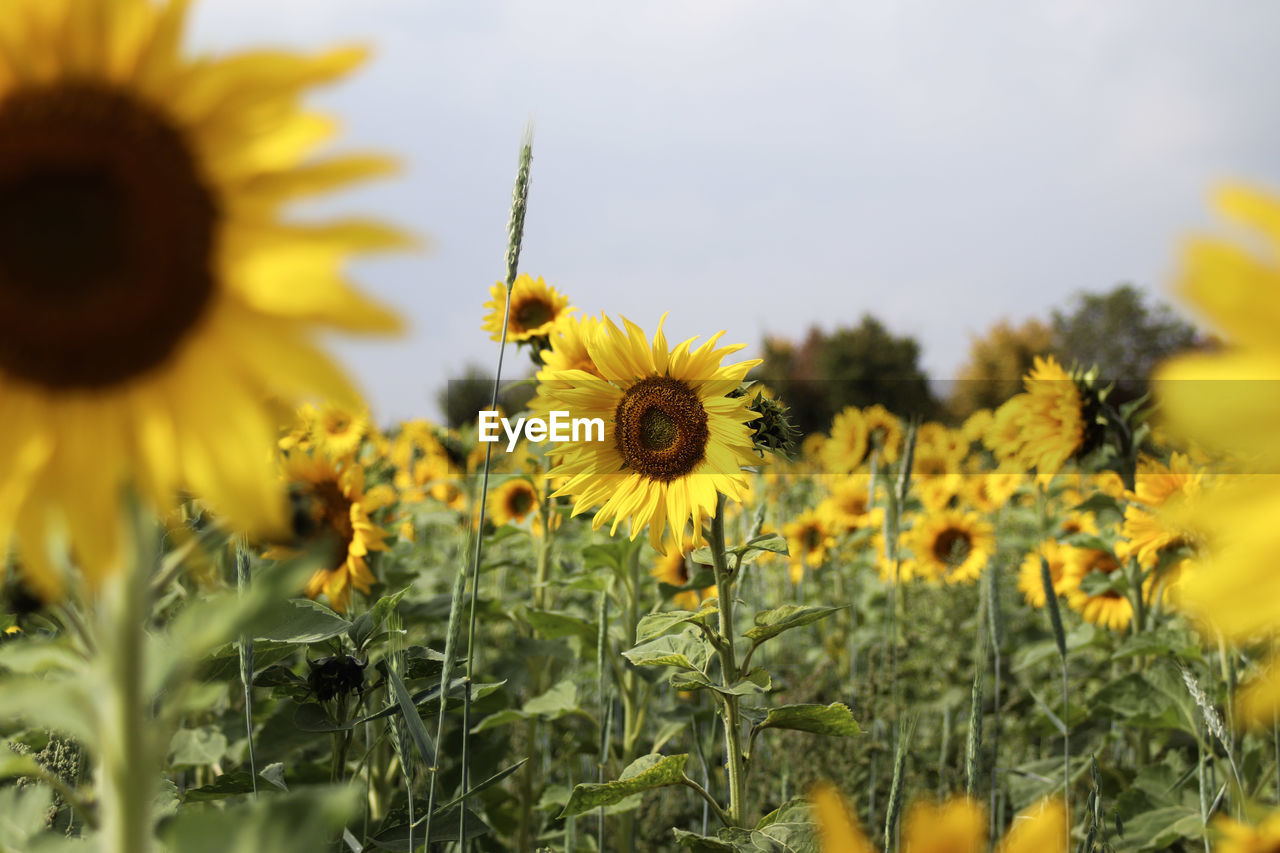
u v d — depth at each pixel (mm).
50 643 1602
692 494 3861
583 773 5980
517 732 5465
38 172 1379
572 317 5227
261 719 4625
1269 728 4289
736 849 3104
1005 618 7609
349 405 1354
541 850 3840
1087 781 5352
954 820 1104
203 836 1178
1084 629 6750
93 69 1382
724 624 3652
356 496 4469
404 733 2771
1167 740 5543
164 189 1385
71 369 1383
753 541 3676
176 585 3393
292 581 1180
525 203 2943
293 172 1343
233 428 1357
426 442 9266
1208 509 1013
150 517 1399
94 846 1642
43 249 1387
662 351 4164
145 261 1374
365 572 4402
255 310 1354
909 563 7992
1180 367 954
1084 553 6711
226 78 1363
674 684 3465
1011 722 6664
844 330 42125
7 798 2061
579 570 6789
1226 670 4062
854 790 5148
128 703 1316
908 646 6957
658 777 3332
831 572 9617
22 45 1360
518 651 5590
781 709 3422
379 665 3242
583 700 6363
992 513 11539
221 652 3092
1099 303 49875
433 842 3246
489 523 6500
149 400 1378
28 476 1356
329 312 1229
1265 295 905
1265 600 951
